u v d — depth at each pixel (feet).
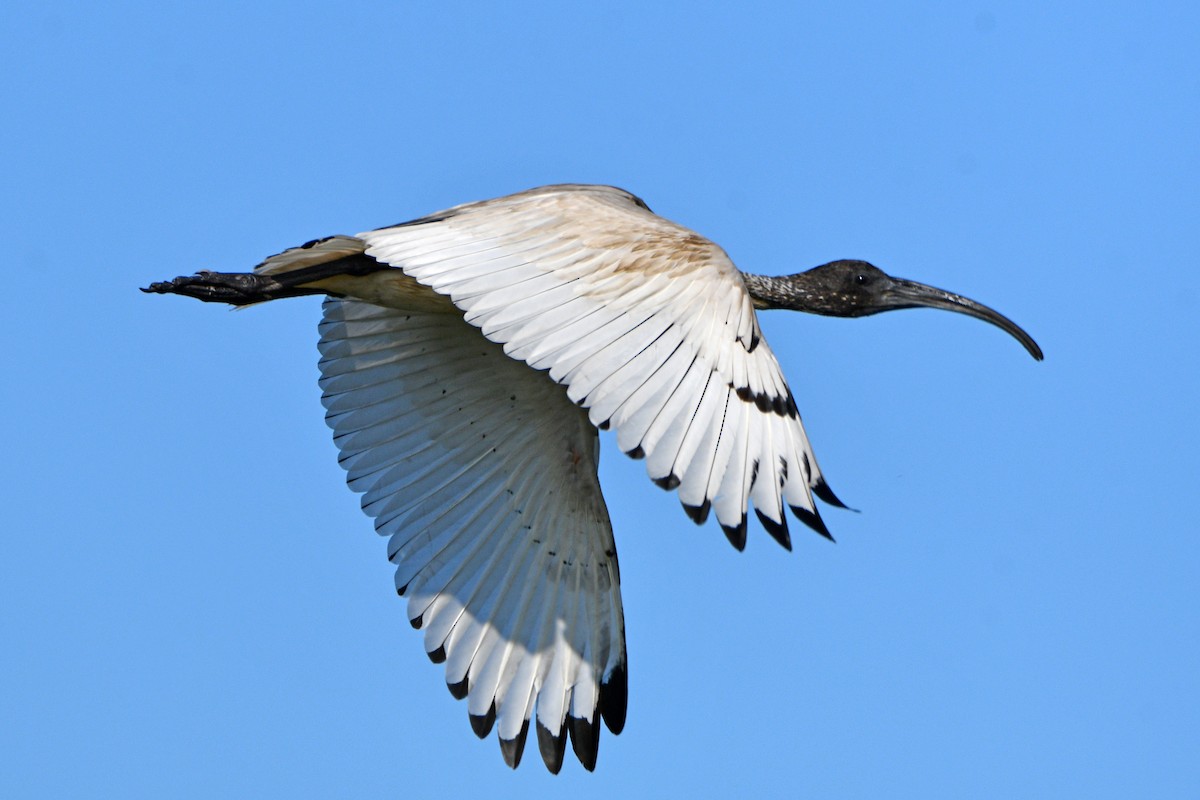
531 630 40.42
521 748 39.91
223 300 37.14
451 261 32.58
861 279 46.80
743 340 31.37
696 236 32.83
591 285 31.55
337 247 36.27
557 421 40.16
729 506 29.73
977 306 46.62
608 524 40.40
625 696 40.63
